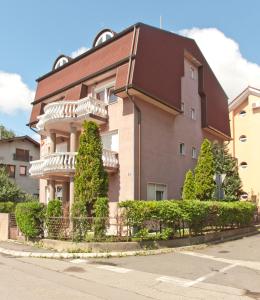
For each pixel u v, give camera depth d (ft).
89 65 74.79
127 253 45.60
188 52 82.79
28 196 110.32
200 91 88.74
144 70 66.39
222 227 64.08
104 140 69.72
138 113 66.23
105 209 50.06
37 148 153.89
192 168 81.30
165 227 50.72
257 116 101.96
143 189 65.16
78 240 48.78
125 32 69.21
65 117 69.36
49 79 86.48
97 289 29.14
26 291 27.61
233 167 79.92
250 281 32.35
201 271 36.50
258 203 97.71
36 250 49.37
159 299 26.73
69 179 74.18
